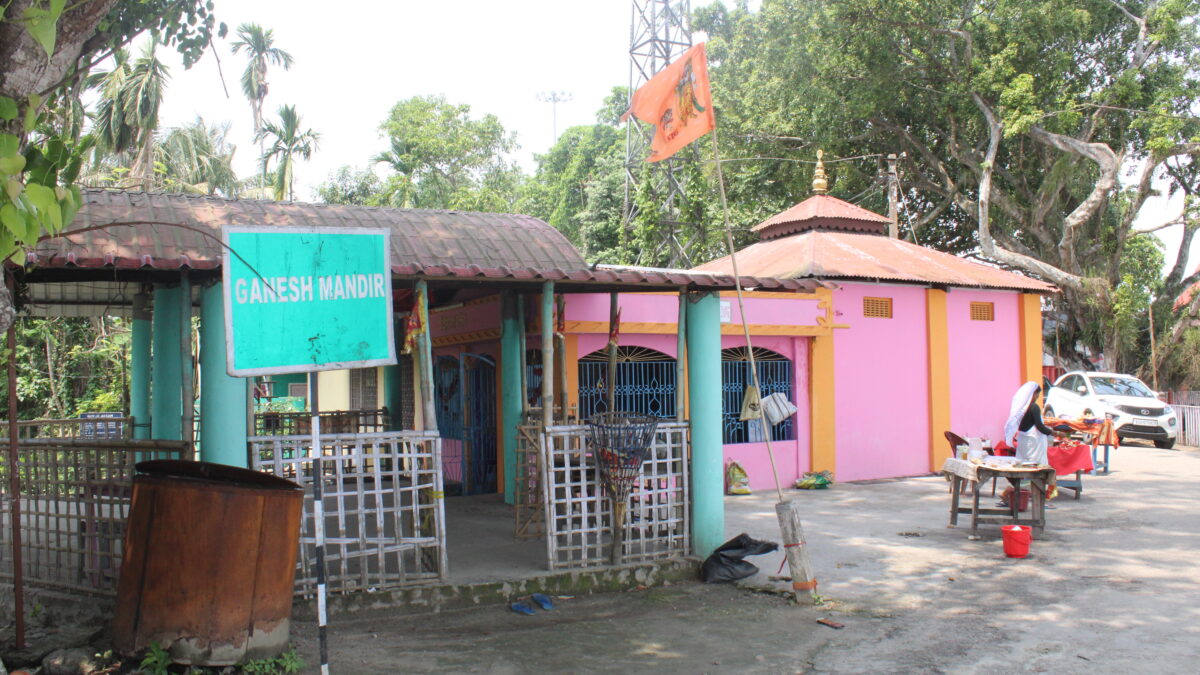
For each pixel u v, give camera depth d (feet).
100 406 66.39
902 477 50.34
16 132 14.49
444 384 49.19
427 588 22.76
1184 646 19.51
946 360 52.85
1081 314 83.35
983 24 80.79
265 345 16.74
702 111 25.44
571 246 39.42
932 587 25.30
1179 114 80.69
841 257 52.37
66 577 22.39
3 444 23.22
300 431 48.85
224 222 30.30
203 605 17.53
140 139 84.69
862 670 18.49
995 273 57.36
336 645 20.04
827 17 80.64
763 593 24.73
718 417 27.04
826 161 90.02
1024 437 36.52
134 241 26.20
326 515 21.86
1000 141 86.02
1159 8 76.59
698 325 27.14
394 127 139.85
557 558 25.00
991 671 18.25
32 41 14.34
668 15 74.38
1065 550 29.89
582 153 141.38
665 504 26.63
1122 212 85.76
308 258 17.35
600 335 41.27
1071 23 76.84
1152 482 46.68
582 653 19.67
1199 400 79.92
